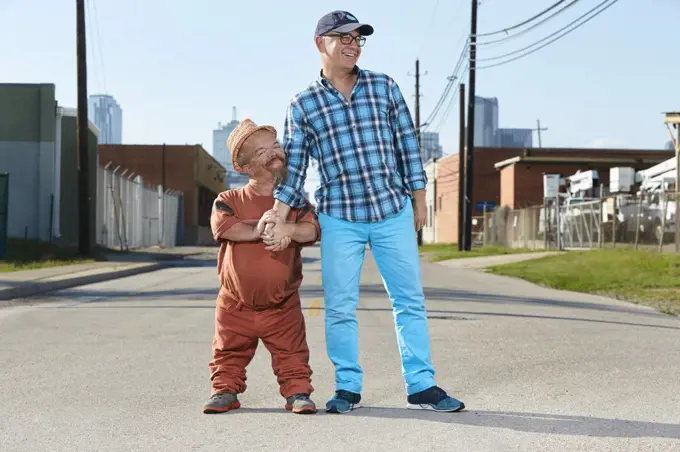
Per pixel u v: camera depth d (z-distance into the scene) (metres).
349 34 4.79
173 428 4.68
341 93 4.89
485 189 58.72
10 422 4.88
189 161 68.19
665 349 7.84
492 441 4.31
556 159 50.97
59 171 32.16
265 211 4.89
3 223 24.72
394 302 5.06
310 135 4.93
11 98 32.03
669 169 36.91
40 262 23.62
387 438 4.38
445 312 11.37
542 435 4.44
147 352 7.72
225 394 5.11
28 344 8.29
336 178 4.91
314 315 10.88
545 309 11.89
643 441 4.31
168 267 25.86
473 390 5.77
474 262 28.94
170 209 53.56
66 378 6.36
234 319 5.03
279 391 5.63
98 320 10.48
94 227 33.91
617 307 12.58
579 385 5.95
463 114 38.41
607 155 54.91
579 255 25.27
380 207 4.89
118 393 5.76
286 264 4.89
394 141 5.05
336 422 4.76
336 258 4.92
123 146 68.38
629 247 27.11
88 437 4.51
